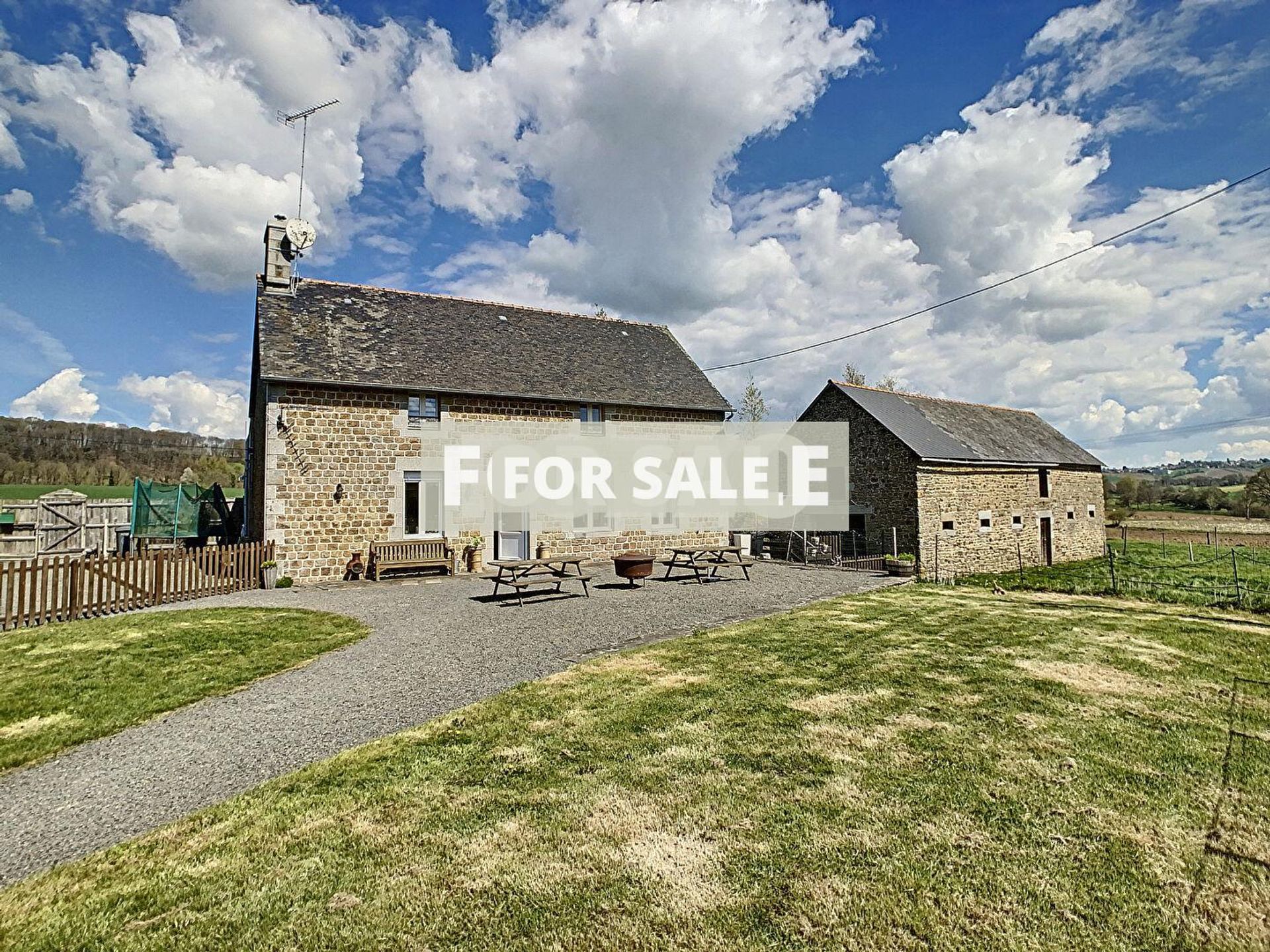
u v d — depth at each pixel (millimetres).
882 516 19844
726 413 19781
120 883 3312
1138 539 30797
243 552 12891
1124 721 5238
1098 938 2787
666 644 8102
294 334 14898
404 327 16875
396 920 2984
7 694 6359
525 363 17500
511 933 2887
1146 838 3537
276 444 13734
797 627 9000
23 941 2904
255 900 3152
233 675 6980
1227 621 9430
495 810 3934
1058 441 27453
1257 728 5086
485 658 7590
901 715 5402
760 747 4773
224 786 4430
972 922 2893
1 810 4176
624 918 2963
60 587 9820
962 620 9492
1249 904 2994
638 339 21484
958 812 3816
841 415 21422
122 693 6379
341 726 5484
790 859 3381
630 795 4090
